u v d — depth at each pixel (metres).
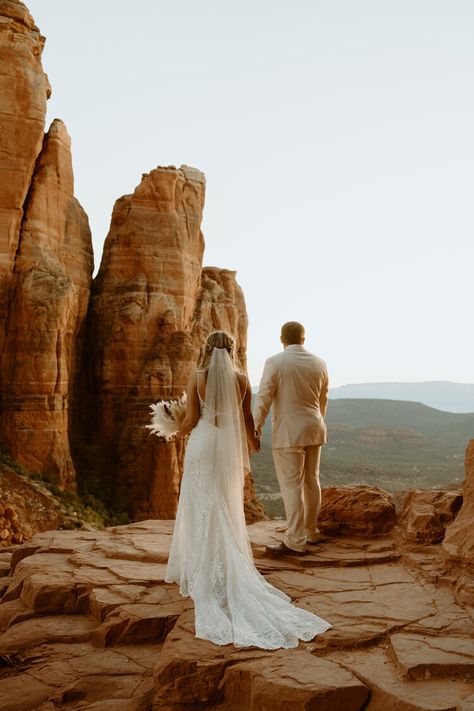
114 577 6.53
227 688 4.36
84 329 31.11
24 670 5.07
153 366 30.11
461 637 4.82
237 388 6.22
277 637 4.81
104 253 32.75
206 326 35.19
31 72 27.28
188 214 34.41
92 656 5.21
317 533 7.53
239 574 5.45
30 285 26.34
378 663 4.48
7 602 6.51
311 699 4.01
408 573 6.46
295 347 7.14
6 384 25.91
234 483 5.90
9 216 26.66
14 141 26.78
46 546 8.01
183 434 6.40
